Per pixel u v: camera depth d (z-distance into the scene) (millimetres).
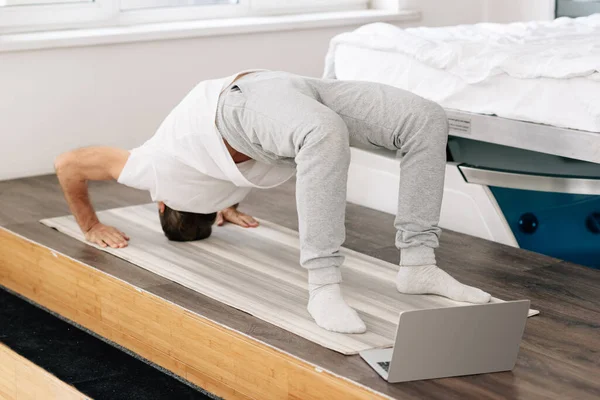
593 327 2248
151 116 4223
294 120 2225
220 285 2496
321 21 4691
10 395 2537
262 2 4773
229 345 2195
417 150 2314
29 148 3904
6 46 3711
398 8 5082
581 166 3104
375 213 3309
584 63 2715
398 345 1883
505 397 1874
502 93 2959
